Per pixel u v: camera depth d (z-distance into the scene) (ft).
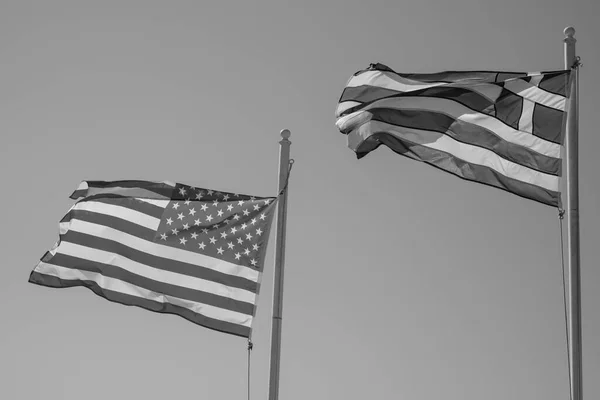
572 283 69.56
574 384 67.87
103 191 86.89
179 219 85.30
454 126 76.43
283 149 83.41
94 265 85.25
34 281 85.71
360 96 81.41
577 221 71.41
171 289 84.23
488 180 74.95
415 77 80.59
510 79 75.51
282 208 82.79
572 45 74.38
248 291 83.46
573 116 73.82
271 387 77.82
